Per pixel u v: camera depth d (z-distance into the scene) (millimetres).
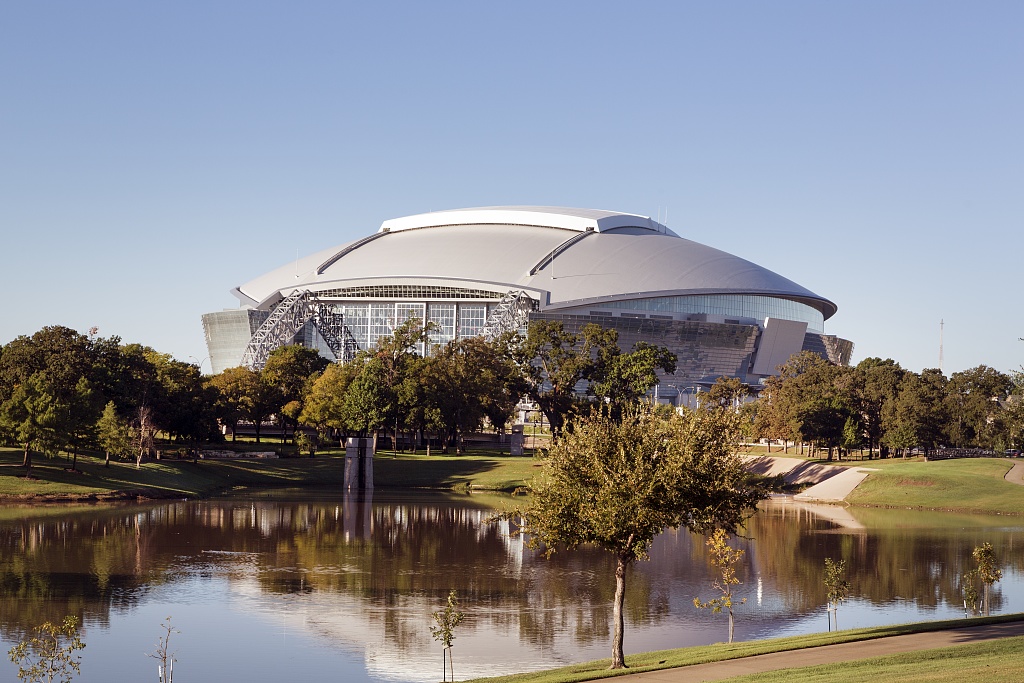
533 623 62500
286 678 50500
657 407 46875
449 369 176125
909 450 185500
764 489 45281
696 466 43125
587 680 39375
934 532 107875
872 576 80188
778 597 71438
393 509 125000
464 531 104500
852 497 142875
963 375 172375
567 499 44156
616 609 43750
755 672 37094
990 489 138625
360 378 171000
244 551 88062
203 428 168500
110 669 51375
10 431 125625
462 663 53312
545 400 187875
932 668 34156
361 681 50094
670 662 42656
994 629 45625
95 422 133750
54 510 111562
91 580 72688
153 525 102750
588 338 190125
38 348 144375
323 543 94062
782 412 178250
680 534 106312
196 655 54219
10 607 63438
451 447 194000
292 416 189125
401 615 64125
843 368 198875
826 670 35781
